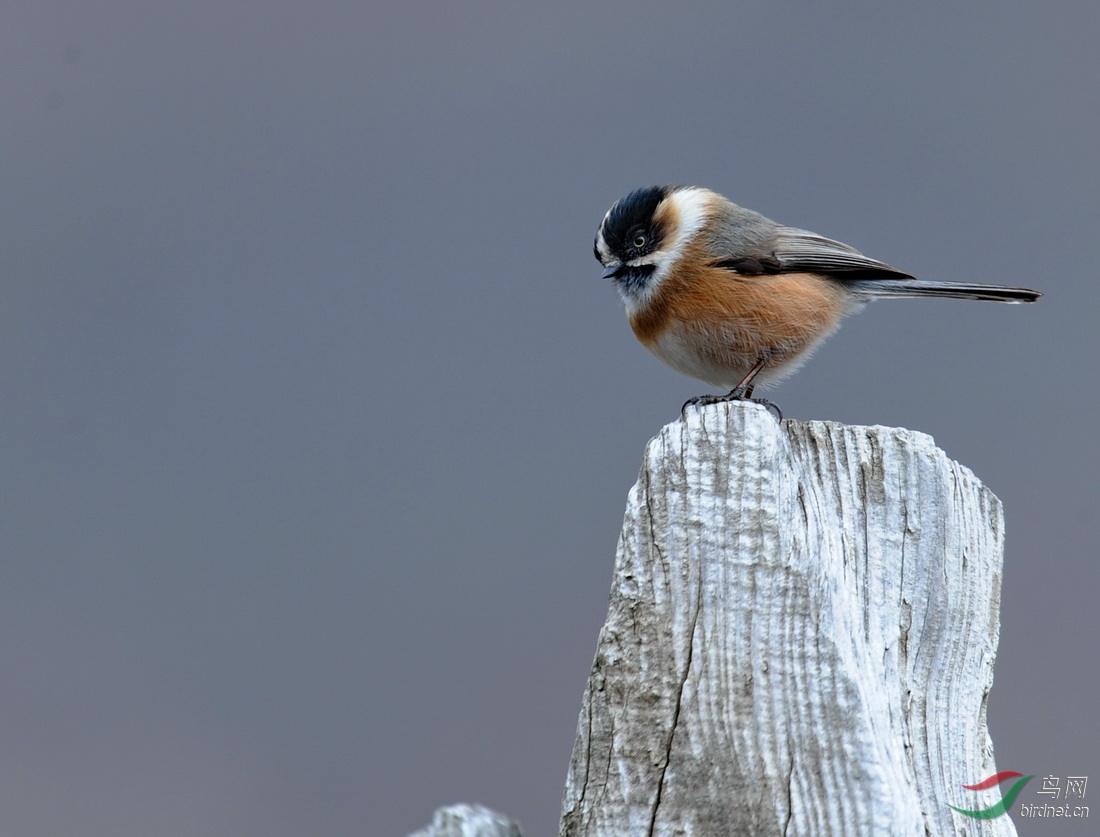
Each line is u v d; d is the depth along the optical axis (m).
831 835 5.69
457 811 5.97
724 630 6.05
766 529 6.11
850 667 5.91
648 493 6.30
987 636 6.88
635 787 5.95
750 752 5.87
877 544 6.73
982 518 7.03
